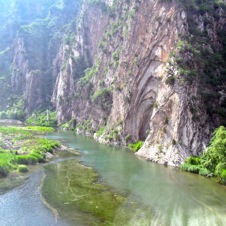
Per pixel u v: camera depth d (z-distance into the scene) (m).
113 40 154.12
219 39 95.50
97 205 50.53
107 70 149.25
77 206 50.16
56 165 78.94
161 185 60.84
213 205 50.09
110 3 189.75
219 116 79.44
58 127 185.38
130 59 115.25
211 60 87.94
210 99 81.00
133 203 51.44
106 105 138.00
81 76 197.00
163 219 44.84
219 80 85.50
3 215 46.41
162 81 89.81
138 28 114.12
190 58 86.00
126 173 70.56
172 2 99.00
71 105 185.75
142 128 105.19
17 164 75.31
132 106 108.62
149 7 110.31
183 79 82.38
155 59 100.88
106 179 65.62
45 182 63.12
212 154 66.69
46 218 45.53
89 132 147.75
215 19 98.56
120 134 113.25
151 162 81.81
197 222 43.62
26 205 50.34
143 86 104.62
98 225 43.22
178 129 79.06
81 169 74.62
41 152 89.00
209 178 65.38
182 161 75.06
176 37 92.56
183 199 53.00
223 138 65.81
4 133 123.44
